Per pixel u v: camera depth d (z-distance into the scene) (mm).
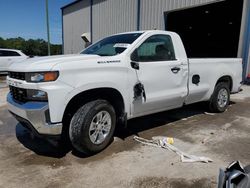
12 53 15875
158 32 4559
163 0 13680
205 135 4578
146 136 4531
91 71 3561
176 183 3008
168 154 3766
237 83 6438
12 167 3424
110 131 3916
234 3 12961
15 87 3645
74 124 3531
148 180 3074
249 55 10062
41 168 3389
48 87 3236
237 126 5098
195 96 5297
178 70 4719
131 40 4293
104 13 19391
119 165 3439
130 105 4082
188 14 14977
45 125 3283
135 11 15867
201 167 3373
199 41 17609
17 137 4531
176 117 5754
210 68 5555
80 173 3250
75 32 24781
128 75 3971
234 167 2023
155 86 4363
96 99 3770
